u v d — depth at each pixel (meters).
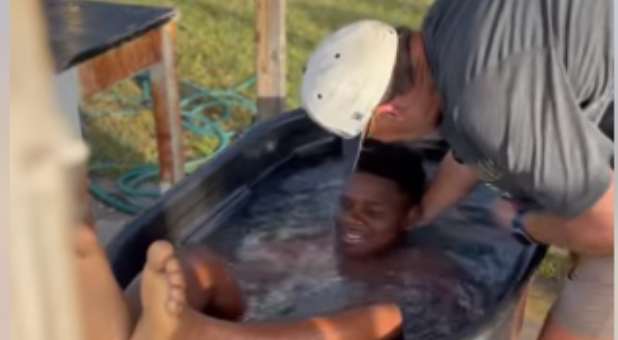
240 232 2.48
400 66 1.82
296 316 2.11
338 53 1.85
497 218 2.49
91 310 1.43
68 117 0.54
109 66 2.99
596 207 1.77
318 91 1.85
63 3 3.02
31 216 0.48
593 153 1.69
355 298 2.24
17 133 0.47
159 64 3.29
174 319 1.57
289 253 2.39
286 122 2.84
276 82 3.51
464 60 1.66
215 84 4.97
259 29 3.44
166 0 6.08
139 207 3.70
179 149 3.49
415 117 1.86
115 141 4.28
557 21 1.63
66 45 2.57
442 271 2.32
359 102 1.83
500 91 1.63
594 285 2.01
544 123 1.65
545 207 1.84
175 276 1.57
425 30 1.80
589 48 1.64
